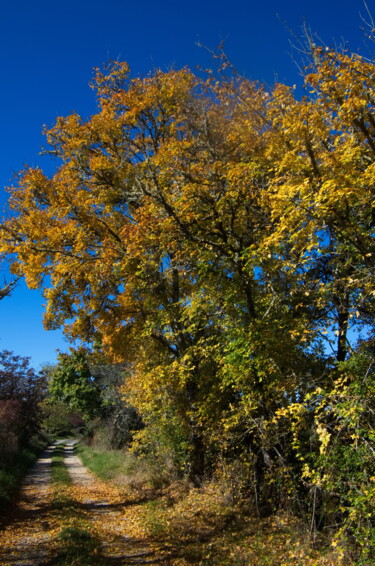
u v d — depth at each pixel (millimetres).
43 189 13617
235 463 12023
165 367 13578
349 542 7281
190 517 10812
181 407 15023
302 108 6980
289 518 9539
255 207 10844
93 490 16125
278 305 10289
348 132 7441
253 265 9578
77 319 14023
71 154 14672
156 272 12500
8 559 7652
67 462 27250
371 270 7500
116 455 24672
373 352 8758
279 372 9562
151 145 14734
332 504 8102
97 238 14109
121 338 14297
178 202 10125
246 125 10391
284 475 9398
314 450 8805
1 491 12492
